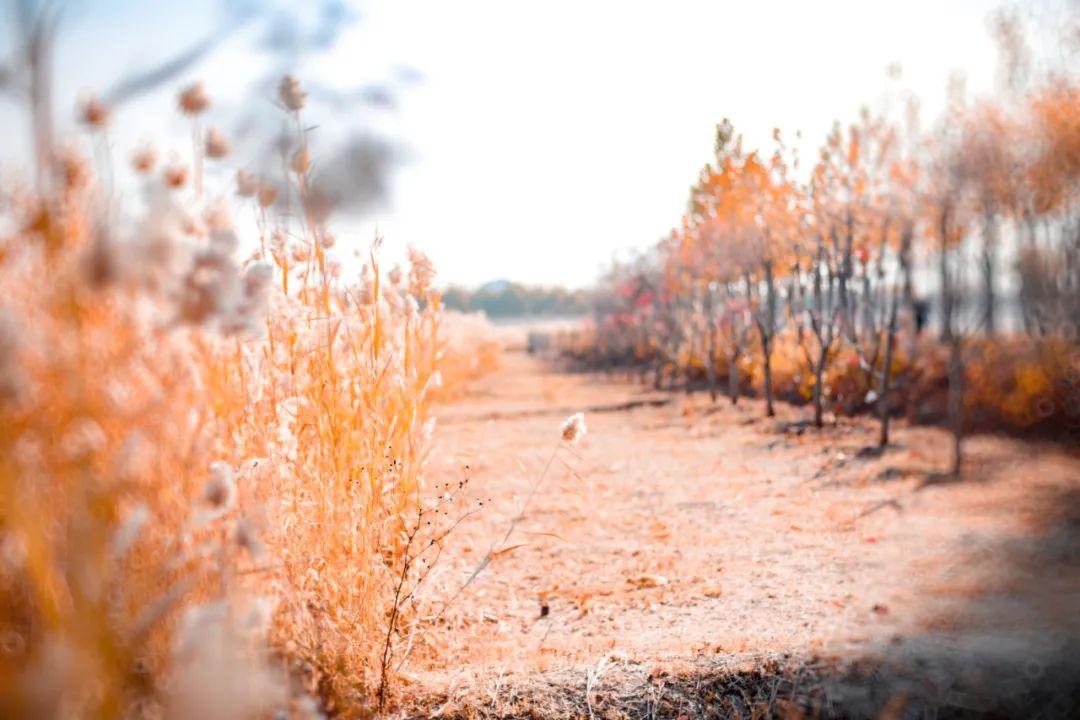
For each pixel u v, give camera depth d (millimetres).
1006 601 2561
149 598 1311
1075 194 6352
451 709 2383
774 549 4824
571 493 6527
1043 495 4004
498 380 22406
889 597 3004
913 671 2354
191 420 1625
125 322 1291
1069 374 6246
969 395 7387
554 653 2980
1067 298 6668
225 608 1120
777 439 9500
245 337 1803
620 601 3902
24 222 1081
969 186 6773
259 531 1975
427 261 3471
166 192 1003
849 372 11430
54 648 1067
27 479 1115
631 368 22281
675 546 4992
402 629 2900
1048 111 6305
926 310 10109
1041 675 2199
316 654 2271
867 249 10383
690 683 2510
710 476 7422
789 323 13953
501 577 4262
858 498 6066
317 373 2881
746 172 12047
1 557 1221
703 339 16625
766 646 2826
